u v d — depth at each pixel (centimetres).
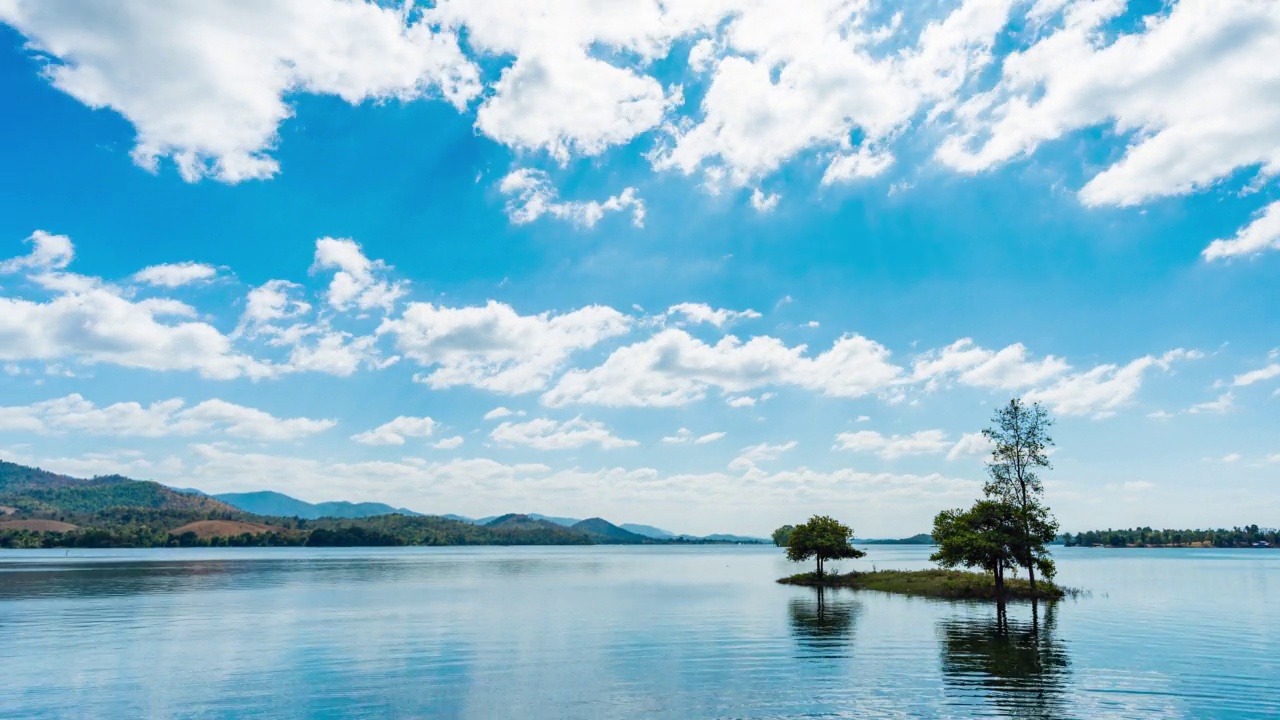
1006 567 6831
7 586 9581
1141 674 3334
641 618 5788
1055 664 3581
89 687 3225
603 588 9381
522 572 14100
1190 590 8419
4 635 4847
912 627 4984
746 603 6950
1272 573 12862
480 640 4578
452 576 12419
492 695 3042
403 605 6981
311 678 3394
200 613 6222
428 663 3766
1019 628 4897
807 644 4281
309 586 9688
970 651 3966
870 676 3341
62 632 5000
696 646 4256
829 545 9400
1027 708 2764
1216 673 3356
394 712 2786
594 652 4081
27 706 2898
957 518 7244
